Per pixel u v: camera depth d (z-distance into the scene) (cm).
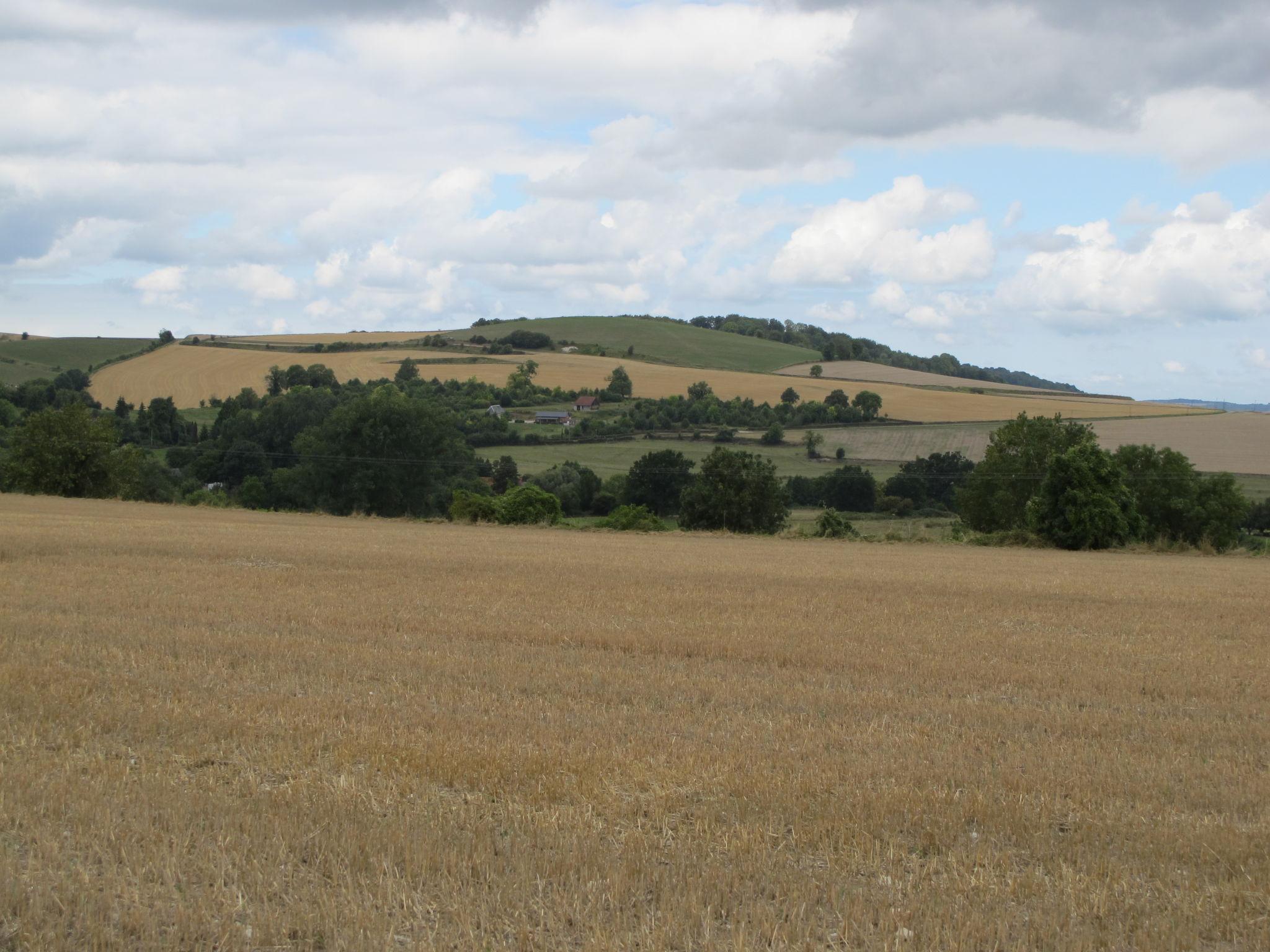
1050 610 2322
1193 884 683
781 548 4756
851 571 3356
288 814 761
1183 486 6694
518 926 603
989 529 7294
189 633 1596
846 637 1800
